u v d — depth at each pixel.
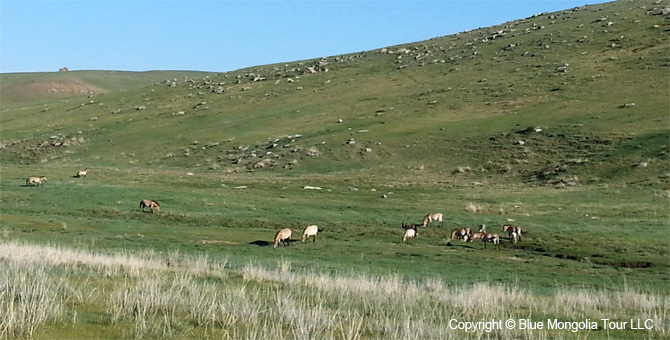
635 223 39.06
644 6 137.00
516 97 92.75
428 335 13.31
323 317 13.75
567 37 124.69
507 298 18.97
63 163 89.75
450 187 58.75
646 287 24.53
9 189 53.12
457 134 78.12
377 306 16.00
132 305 13.57
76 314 12.94
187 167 81.94
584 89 90.44
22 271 17.44
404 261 29.31
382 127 86.88
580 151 65.06
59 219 40.78
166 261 24.41
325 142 82.00
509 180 61.72
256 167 76.38
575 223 39.81
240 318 13.53
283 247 32.91
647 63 97.62
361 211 45.31
